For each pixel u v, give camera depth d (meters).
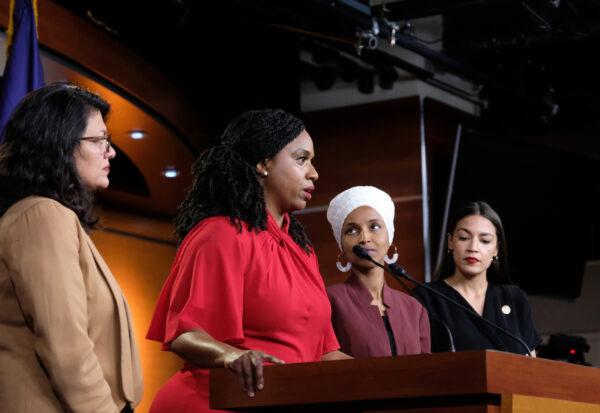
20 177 2.30
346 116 7.39
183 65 6.07
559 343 5.88
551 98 7.37
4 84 3.72
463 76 6.85
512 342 3.65
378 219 3.32
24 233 2.19
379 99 7.33
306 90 7.52
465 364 1.88
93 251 2.33
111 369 2.29
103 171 2.41
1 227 2.22
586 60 6.89
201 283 2.44
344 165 7.33
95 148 2.38
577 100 7.55
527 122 7.47
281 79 6.84
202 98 6.21
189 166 6.44
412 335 3.32
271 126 2.67
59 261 2.17
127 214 7.05
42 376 2.17
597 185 7.49
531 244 7.22
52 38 4.73
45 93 2.38
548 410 1.95
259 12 6.03
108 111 2.48
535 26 6.29
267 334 2.51
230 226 2.53
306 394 2.02
